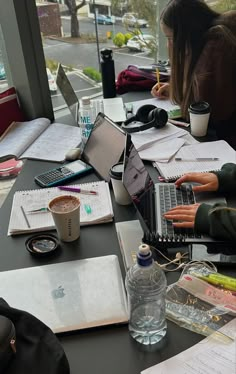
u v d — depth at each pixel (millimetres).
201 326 873
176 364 790
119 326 892
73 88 2168
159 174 1521
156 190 1383
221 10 1955
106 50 2158
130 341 856
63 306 939
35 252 1114
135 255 1063
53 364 766
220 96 1866
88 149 1637
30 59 2025
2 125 2074
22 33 1947
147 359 814
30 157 1708
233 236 1103
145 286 863
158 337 858
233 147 1810
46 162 1671
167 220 1214
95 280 1013
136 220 1247
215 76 1835
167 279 1001
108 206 1315
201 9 1826
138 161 1411
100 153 1537
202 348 821
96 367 808
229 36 1792
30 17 1951
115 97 2254
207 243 1117
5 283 1021
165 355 819
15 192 1456
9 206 1382
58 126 1986
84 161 1631
